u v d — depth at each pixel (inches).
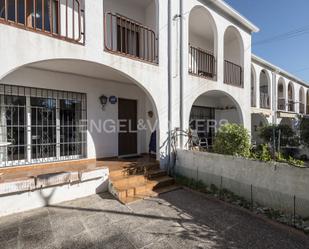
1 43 138.8
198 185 220.5
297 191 149.8
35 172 188.5
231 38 402.0
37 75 209.8
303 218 145.8
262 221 149.9
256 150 222.2
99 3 189.5
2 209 151.9
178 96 266.8
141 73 225.0
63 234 131.0
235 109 405.7
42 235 129.5
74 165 223.8
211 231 136.6
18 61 145.4
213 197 192.7
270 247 119.0
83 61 181.9
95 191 197.9
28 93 209.6
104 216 155.6
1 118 195.0
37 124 216.2
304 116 367.6
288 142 361.1
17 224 141.9
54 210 163.8
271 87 544.7
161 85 247.3
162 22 249.3
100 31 189.8
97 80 255.6
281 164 159.9
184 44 272.1
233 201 183.6
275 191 162.9
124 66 208.8
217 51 318.3
